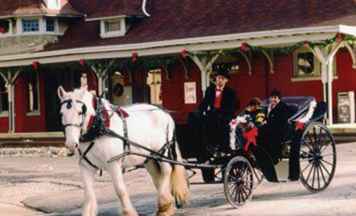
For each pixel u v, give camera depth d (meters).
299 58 31.69
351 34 27.73
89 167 12.24
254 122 14.16
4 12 39.41
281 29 29.53
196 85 34.59
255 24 31.48
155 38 34.25
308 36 28.06
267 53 31.91
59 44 38.59
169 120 13.52
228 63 33.59
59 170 23.09
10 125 38.47
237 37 29.94
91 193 12.17
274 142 13.63
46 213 15.08
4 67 38.19
